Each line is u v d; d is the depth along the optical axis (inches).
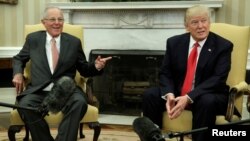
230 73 92.9
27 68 102.7
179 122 81.6
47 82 93.8
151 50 144.1
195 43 85.8
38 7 153.5
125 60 148.5
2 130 124.3
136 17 143.6
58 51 97.7
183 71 86.1
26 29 110.3
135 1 144.5
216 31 97.5
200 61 84.4
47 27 97.0
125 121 142.3
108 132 125.0
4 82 157.2
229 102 80.2
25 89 96.8
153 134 35.3
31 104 87.6
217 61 83.9
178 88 86.5
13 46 155.8
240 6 138.9
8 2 152.1
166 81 86.1
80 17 148.6
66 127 83.5
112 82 153.7
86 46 149.4
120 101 154.6
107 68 151.6
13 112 89.6
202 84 81.4
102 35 148.0
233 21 140.2
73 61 97.7
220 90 82.9
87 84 101.7
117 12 144.5
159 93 83.8
